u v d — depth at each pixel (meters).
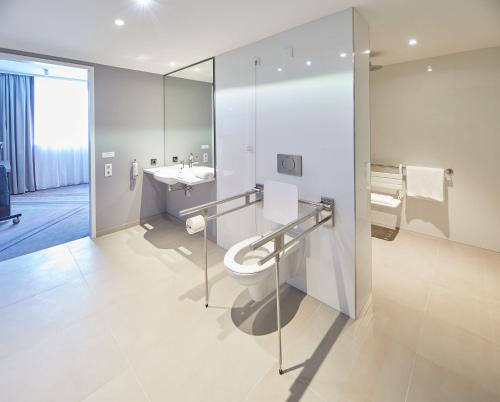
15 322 1.86
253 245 1.31
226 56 2.66
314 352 1.62
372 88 3.52
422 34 2.27
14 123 5.37
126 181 3.58
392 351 1.62
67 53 2.72
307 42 1.96
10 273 2.50
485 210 2.91
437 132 3.10
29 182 5.71
